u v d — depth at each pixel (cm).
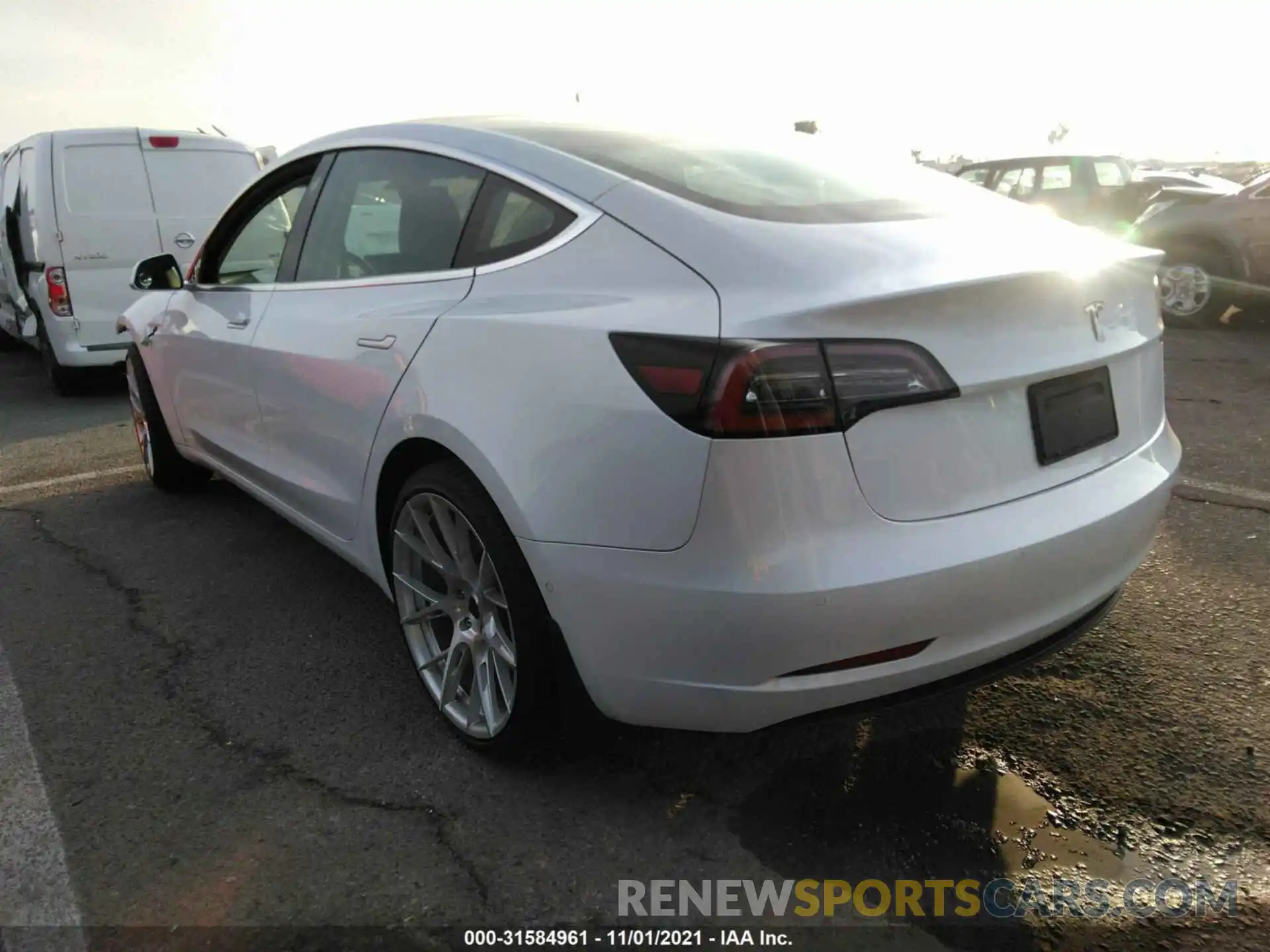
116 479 513
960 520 192
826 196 235
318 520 313
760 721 195
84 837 224
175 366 403
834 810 229
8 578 377
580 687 220
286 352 302
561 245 225
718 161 251
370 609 344
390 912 201
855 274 190
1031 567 198
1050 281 203
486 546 223
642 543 190
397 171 284
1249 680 274
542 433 204
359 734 264
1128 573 229
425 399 234
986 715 262
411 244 269
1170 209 920
